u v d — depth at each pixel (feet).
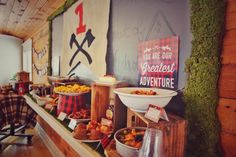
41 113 7.87
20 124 11.64
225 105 3.21
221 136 3.28
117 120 4.76
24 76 13.74
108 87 5.57
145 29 5.01
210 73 3.33
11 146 11.10
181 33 4.02
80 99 6.72
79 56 8.75
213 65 3.29
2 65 24.41
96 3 7.33
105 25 6.73
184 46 3.95
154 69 4.67
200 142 3.50
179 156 3.34
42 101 8.64
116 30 6.25
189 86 3.68
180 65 4.03
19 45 25.77
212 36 3.29
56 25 12.13
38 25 16.76
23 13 14.14
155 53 4.65
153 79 4.71
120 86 4.95
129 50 5.62
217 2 3.24
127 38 5.72
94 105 5.43
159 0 4.58
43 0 10.89
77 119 5.60
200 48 3.46
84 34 8.29
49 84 11.08
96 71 7.31
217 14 3.24
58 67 11.64
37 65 18.26
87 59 8.02
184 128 3.37
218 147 3.32
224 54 3.21
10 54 25.03
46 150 10.75
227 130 3.19
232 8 3.12
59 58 11.53
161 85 4.47
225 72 3.20
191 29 3.66
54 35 12.49
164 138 3.12
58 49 11.75
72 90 6.64
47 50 14.37
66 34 10.27
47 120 6.97
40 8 12.30
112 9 6.49
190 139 3.65
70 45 9.77
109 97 5.57
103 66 6.82
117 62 6.19
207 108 3.38
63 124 5.93
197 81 3.52
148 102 3.39
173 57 4.18
